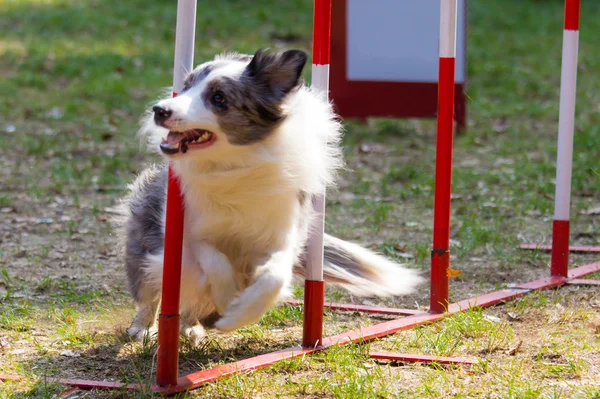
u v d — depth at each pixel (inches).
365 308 310.0
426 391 217.8
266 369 240.2
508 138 687.1
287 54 236.5
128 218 277.7
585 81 922.1
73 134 652.1
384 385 221.5
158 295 274.8
